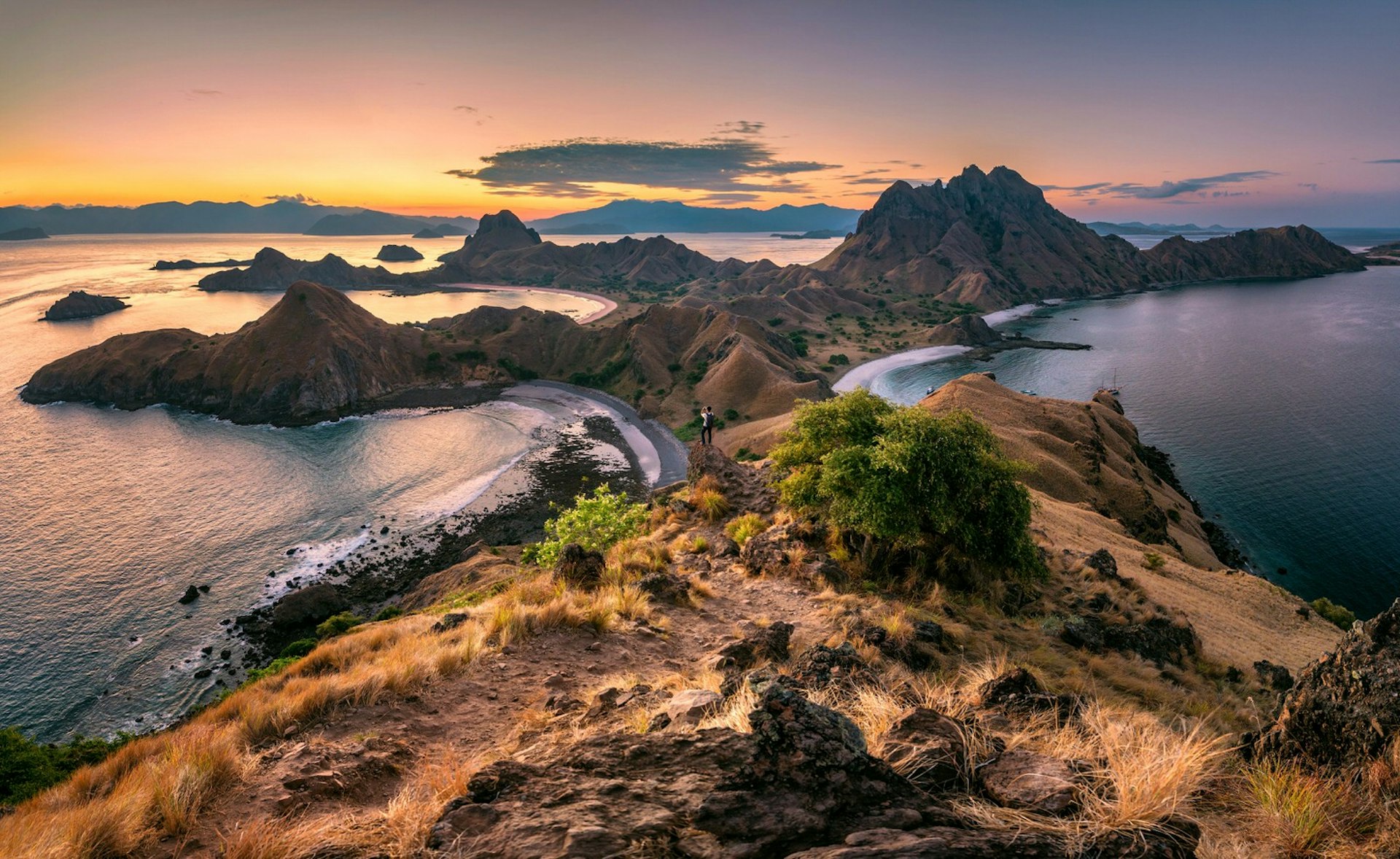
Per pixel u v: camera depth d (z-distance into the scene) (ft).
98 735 170.30
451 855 10.59
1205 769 14.05
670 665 33.17
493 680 28.78
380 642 43.04
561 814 11.14
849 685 21.77
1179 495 334.44
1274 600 127.44
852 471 65.00
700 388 588.50
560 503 338.34
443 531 303.27
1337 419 488.44
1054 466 257.96
